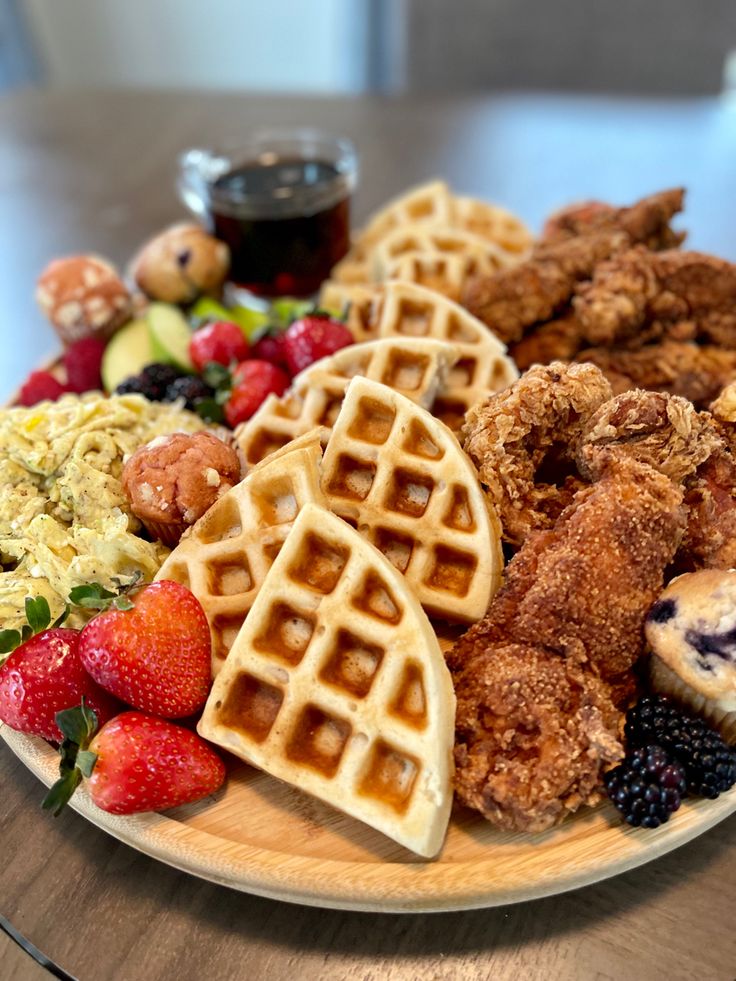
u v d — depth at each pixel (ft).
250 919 0.69
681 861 0.71
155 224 1.86
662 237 1.18
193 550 0.80
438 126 2.22
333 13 3.07
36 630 0.74
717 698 0.67
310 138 1.59
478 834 0.67
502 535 0.82
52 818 0.76
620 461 0.76
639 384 1.06
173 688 0.71
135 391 1.12
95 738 0.68
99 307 1.29
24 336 1.55
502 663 0.70
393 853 0.67
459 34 2.74
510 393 0.84
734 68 2.67
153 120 2.30
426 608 0.80
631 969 0.65
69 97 2.44
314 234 1.40
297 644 0.73
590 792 0.67
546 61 2.75
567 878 0.64
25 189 2.02
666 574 0.81
